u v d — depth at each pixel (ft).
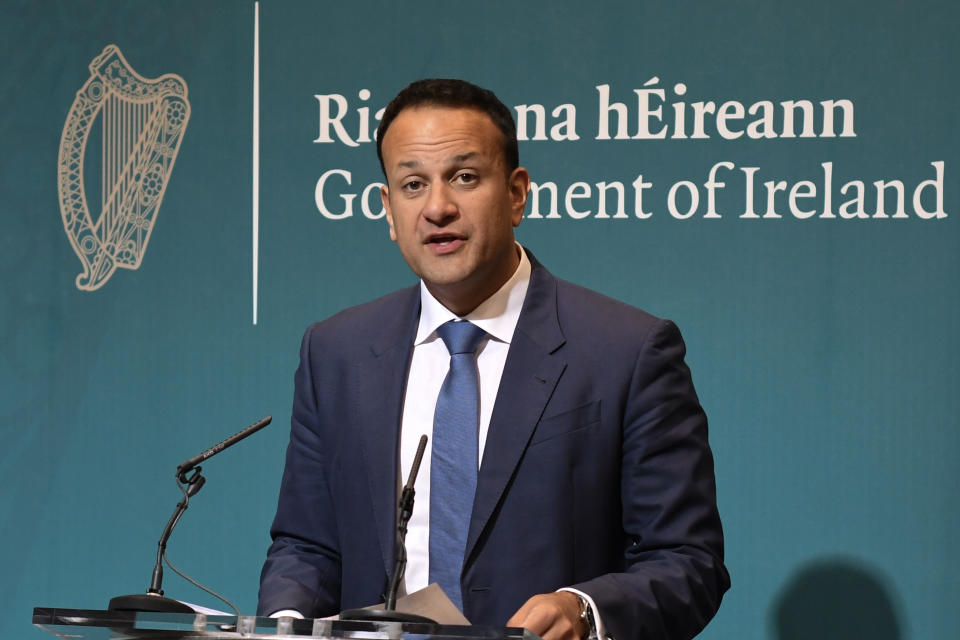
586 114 14.53
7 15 15.49
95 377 15.10
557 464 8.87
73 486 14.98
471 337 9.33
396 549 8.84
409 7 14.96
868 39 14.03
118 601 7.20
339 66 15.06
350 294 14.90
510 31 14.75
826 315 13.94
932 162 13.87
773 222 14.11
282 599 9.03
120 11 15.40
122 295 15.15
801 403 13.94
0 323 15.21
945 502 13.64
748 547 13.88
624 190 14.40
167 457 14.94
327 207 14.99
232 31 15.24
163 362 15.05
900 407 13.78
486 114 8.87
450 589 8.68
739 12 14.28
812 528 13.82
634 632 7.99
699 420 9.46
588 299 9.64
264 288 14.99
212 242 15.11
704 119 14.30
